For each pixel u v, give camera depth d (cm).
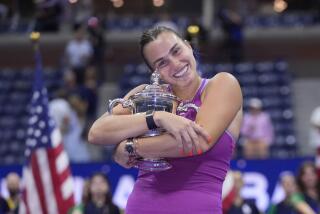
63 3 4053
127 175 2100
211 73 3262
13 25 4169
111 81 3550
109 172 2108
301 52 3812
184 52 683
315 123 2164
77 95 2797
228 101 679
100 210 1627
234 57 3406
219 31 3728
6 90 3347
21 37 3866
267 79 3256
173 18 4244
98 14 4250
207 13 3872
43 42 3784
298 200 1659
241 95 694
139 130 659
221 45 3475
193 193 674
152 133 663
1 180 2166
